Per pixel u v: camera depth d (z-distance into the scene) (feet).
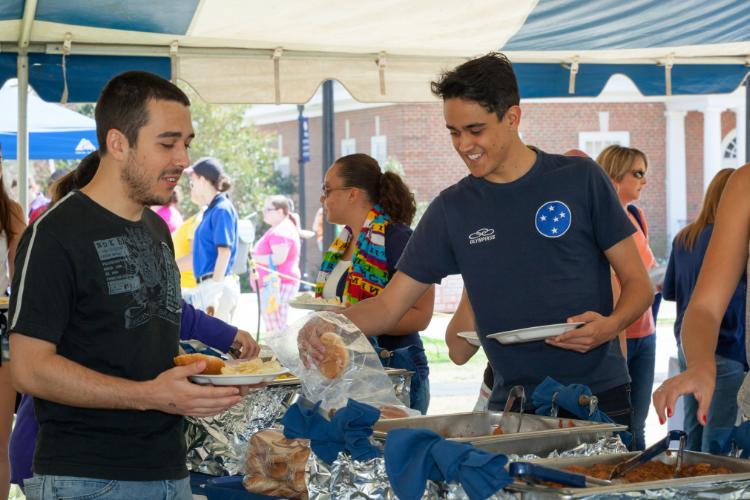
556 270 7.93
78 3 12.35
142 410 6.14
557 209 7.90
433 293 10.64
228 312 21.81
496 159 7.86
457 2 13.03
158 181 6.27
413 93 15.93
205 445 8.46
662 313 44.86
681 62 17.10
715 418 12.37
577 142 65.72
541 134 65.31
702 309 6.34
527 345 7.97
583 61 16.85
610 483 4.94
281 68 15.26
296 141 78.59
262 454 7.79
